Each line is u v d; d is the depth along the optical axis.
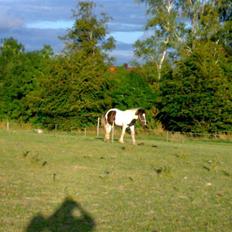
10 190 15.51
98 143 33.91
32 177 18.14
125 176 19.17
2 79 57.38
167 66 59.56
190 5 67.25
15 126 53.81
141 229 11.62
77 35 73.50
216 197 15.80
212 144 42.94
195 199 15.33
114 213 13.05
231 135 50.47
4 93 56.28
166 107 53.59
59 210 13.15
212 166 23.08
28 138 36.38
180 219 12.74
